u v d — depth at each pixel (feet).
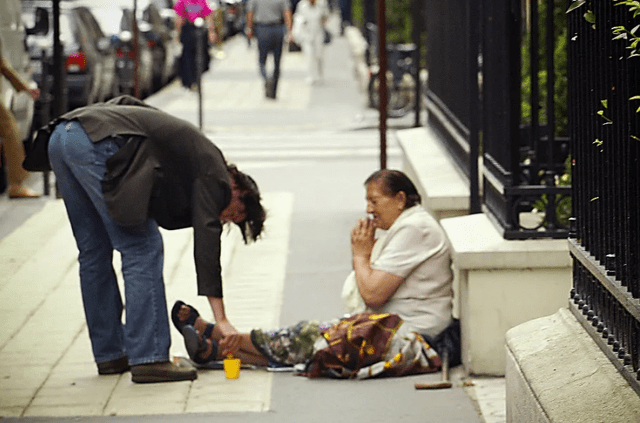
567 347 22.93
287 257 47.83
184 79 131.03
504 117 33.09
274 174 70.13
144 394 30.83
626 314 20.52
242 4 246.27
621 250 20.88
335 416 28.86
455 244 32.09
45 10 71.72
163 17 151.64
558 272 31.42
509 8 32.91
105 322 32.55
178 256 48.06
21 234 52.49
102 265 32.50
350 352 31.76
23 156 62.54
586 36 23.65
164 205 31.68
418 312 33.19
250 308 39.83
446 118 50.31
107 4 110.52
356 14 203.10
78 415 29.09
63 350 35.04
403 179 33.81
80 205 31.91
